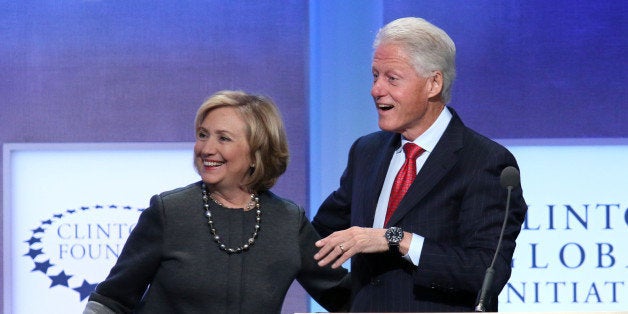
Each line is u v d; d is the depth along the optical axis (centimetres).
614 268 1599
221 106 995
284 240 1006
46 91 1627
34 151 1606
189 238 979
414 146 1074
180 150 1614
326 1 1639
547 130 1628
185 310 973
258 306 978
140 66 1630
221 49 1633
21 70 1623
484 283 904
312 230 1049
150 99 1631
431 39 1044
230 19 1634
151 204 996
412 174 1066
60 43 1628
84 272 1611
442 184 1042
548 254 1596
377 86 1049
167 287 973
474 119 1628
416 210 1039
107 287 985
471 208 1023
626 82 1627
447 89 1067
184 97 1633
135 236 990
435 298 1034
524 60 1628
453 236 1035
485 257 991
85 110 1628
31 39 1625
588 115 1628
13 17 1623
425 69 1038
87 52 1628
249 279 980
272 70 1638
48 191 1608
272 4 1639
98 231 1609
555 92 1628
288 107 1638
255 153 994
